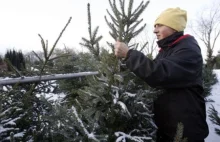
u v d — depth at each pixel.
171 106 2.07
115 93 2.04
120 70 2.11
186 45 2.04
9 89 2.31
